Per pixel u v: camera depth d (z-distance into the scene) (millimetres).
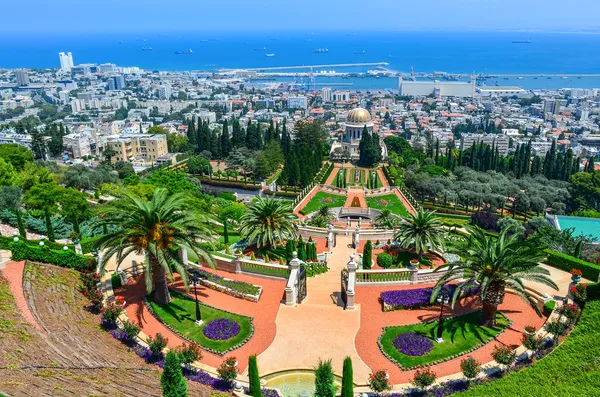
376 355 36375
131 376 30016
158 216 39000
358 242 64938
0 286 38500
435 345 37250
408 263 56781
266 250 59062
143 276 47312
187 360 32969
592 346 34625
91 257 46688
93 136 160875
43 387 25328
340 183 120438
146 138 156250
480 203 107312
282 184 120438
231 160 132500
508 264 37719
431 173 131375
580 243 53438
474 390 30453
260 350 36938
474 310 42719
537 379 31516
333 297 46406
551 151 138500
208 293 46000
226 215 81562
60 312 37062
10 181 75125
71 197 64938
